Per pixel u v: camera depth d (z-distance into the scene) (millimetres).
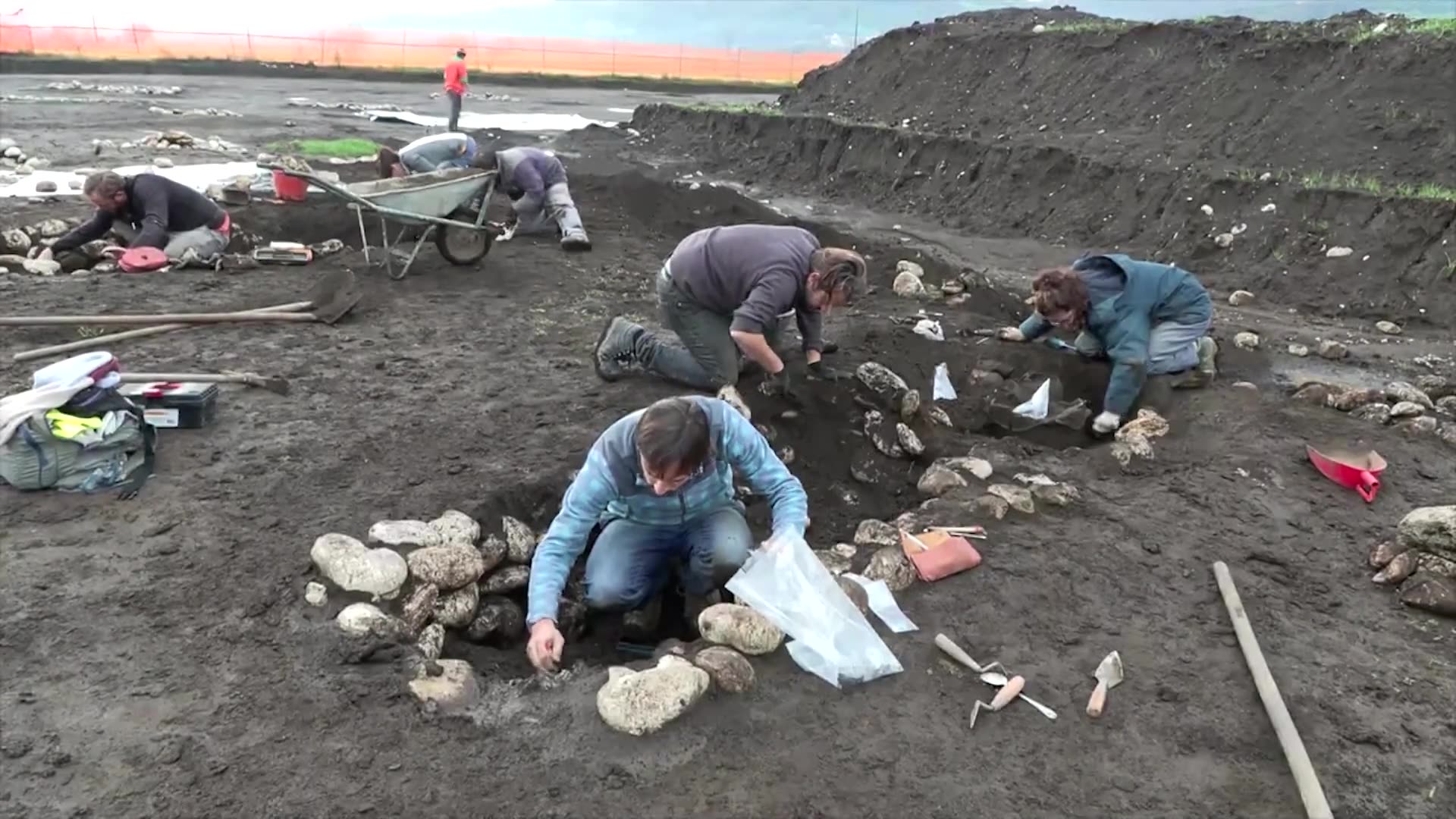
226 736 2529
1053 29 13461
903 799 2465
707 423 2721
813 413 5102
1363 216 7855
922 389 5520
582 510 2926
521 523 3803
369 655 2859
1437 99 8805
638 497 3178
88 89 20375
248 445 4145
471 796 2400
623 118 21219
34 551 3273
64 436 3564
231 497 3707
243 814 2299
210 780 2387
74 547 3314
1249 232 8477
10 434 3475
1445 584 3389
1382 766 2645
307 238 8398
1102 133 11070
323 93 24094
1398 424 4895
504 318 6219
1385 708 2873
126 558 3268
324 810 2326
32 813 2258
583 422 4613
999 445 4746
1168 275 5270
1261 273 8055
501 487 3939
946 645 3014
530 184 8242
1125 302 5125
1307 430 4836
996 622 3219
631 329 5062
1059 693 2891
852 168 12914
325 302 6016
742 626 2928
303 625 2982
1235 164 9344
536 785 2449
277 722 2592
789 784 2492
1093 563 3586
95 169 10750
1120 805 2484
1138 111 11156
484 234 7348
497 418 4609
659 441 2627
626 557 3418
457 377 5113
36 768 2385
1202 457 4574
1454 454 4605
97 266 6840
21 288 6211
